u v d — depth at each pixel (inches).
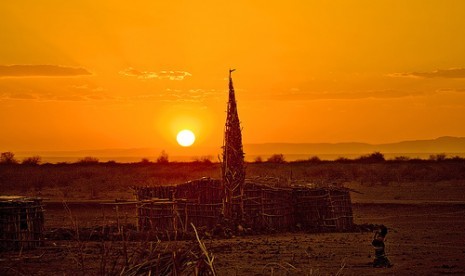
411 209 1962.4
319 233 1475.1
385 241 1266.0
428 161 5014.8
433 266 981.8
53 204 1998.0
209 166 4446.4
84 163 5438.0
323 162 5305.1
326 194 1529.3
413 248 1188.5
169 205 1384.1
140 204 1392.7
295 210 1551.4
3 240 1131.9
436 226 1579.7
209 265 468.1
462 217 1772.9
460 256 1086.4
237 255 1080.2
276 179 1619.1
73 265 909.2
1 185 2972.4
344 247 1203.2
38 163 5708.7
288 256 1077.8
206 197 1445.6
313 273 906.7
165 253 522.6
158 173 3946.9
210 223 1425.9
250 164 4891.7
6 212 1143.6
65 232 1307.8
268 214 1482.5
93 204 1995.6
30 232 1155.9
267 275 888.9
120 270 518.6
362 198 2346.2
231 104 1489.9
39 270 868.0
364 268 962.7
